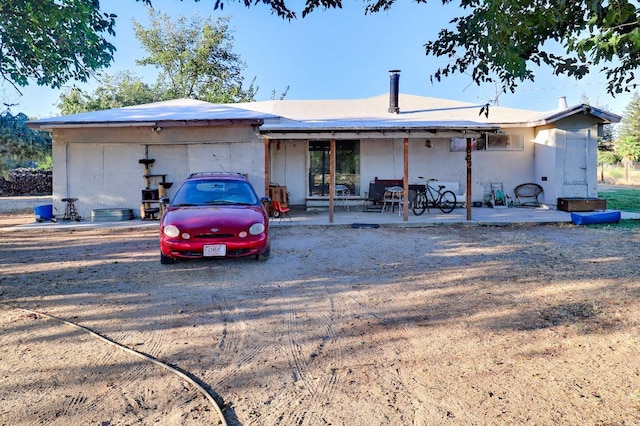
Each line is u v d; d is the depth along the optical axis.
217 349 3.94
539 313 4.77
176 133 13.09
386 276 6.46
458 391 3.15
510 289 5.70
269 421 2.81
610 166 44.22
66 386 3.25
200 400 3.06
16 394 3.13
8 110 12.60
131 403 3.02
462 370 3.48
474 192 16.00
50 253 8.37
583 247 8.36
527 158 15.99
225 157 13.10
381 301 5.29
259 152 13.05
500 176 16.00
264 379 3.38
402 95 19.88
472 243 9.07
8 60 9.52
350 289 5.81
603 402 2.97
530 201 15.86
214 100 34.94
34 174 28.61
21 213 16.70
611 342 3.97
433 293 5.59
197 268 6.99
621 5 2.74
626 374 3.36
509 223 11.58
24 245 9.30
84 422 2.79
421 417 2.83
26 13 8.42
